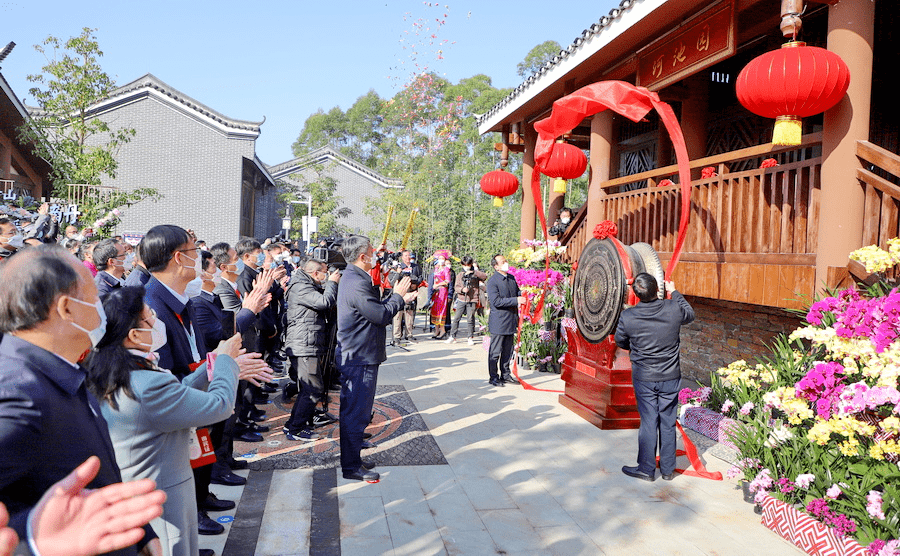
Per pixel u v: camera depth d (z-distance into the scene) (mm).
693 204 6738
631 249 5668
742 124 9695
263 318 6477
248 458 4977
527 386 7762
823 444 3691
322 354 5566
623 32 7586
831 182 4914
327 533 3652
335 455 5078
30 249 1525
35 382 1409
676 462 5137
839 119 4871
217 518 3820
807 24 8242
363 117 54281
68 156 15117
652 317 4637
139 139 21672
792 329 6852
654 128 11430
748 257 5828
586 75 9586
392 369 9031
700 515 4023
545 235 7215
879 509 3199
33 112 19844
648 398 4660
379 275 5273
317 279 5617
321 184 30578
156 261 2779
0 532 1019
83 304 1529
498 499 4215
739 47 9273
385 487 4398
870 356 3701
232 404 2293
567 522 3869
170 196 21906
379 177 32344
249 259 6512
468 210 22500
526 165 12812
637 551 3500
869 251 4262
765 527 3857
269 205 32000
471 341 11852
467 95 44125
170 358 2756
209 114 21812
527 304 8781
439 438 5578
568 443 5480
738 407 5250
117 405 2035
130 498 1225
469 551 3459
